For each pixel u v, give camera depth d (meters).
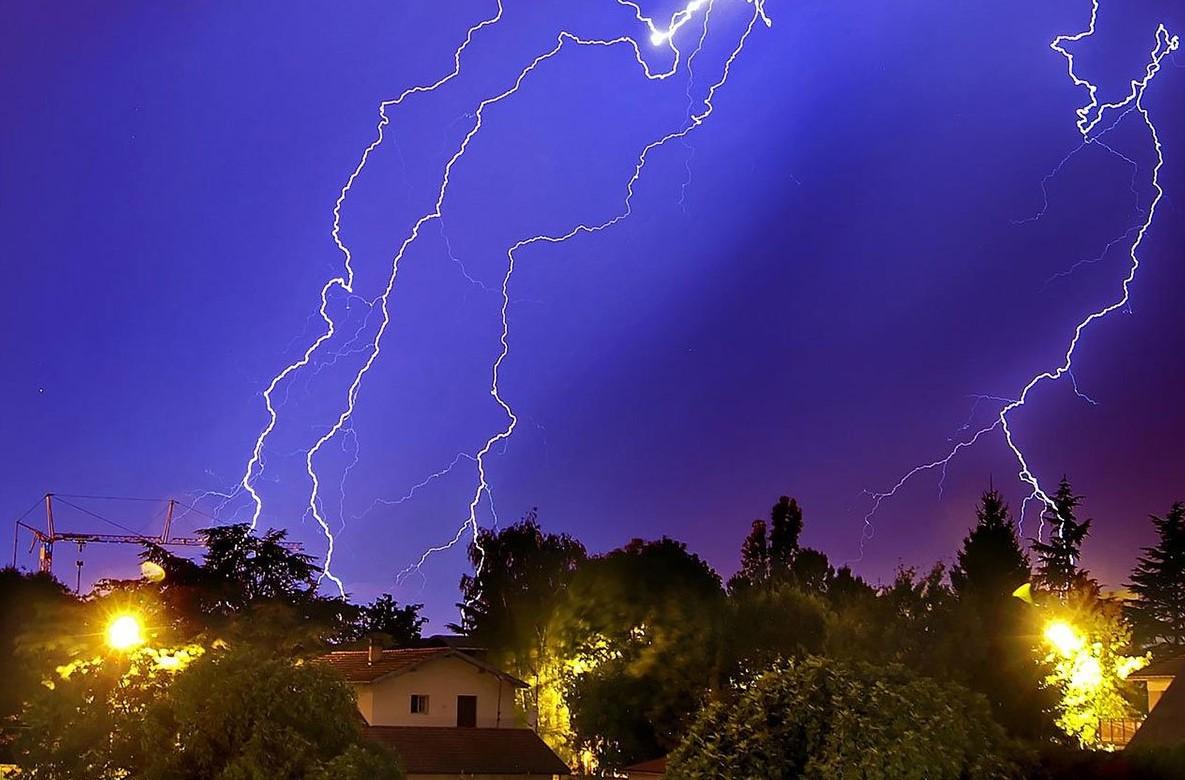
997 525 44.94
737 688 15.91
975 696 12.96
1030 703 31.61
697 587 49.62
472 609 62.41
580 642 48.22
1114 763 16.53
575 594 49.78
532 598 59.06
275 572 57.41
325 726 15.78
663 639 41.06
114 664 17.02
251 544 57.53
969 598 35.34
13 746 16.92
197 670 15.76
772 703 12.63
